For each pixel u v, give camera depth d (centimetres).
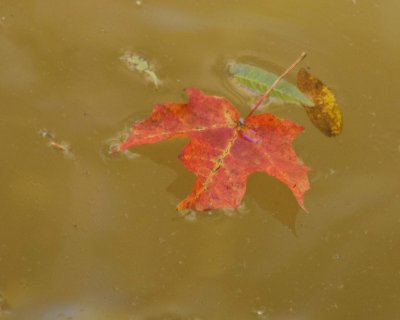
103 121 79
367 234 79
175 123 77
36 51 81
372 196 79
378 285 78
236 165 77
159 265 77
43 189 78
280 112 80
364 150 80
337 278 78
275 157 77
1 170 78
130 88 81
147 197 78
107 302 76
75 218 77
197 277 77
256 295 77
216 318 76
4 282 76
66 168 78
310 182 79
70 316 76
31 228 77
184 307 76
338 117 81
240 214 78
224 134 77
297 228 78
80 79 81
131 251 77
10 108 80
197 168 76
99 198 78
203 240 77
